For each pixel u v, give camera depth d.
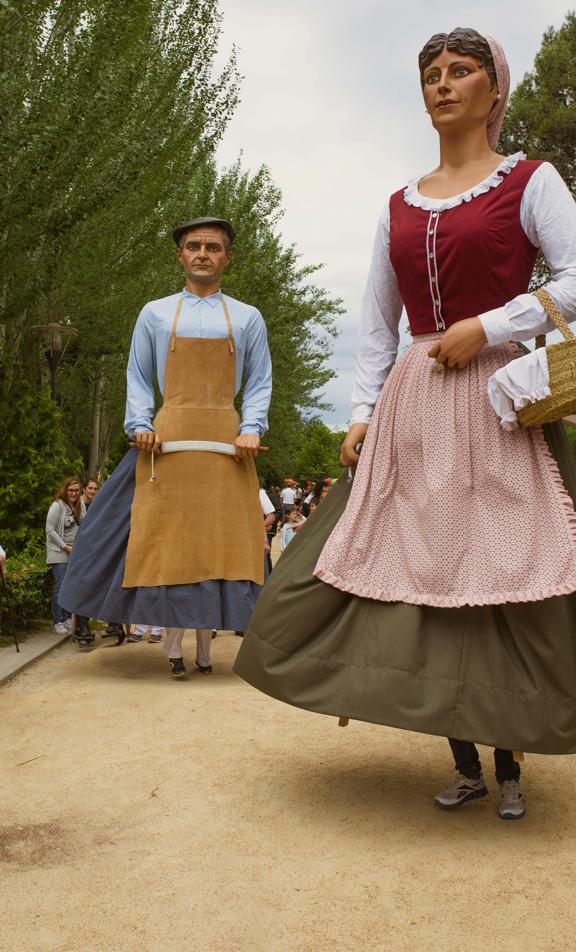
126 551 7.13
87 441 26.03
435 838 3.45
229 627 7.03
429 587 3.40
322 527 3.73
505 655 3.31
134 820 3.70
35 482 10.41
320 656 3.50
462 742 3.74
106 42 10.03
